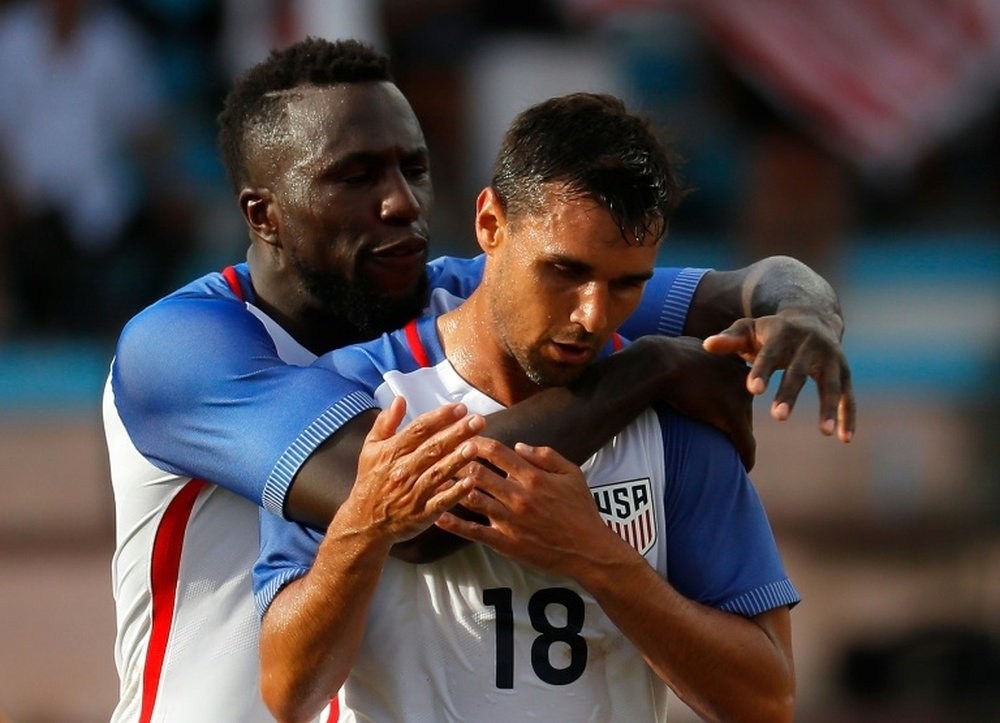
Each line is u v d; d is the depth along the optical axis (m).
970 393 36.09
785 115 39.50
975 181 45.62
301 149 14.25
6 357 38.72
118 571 14.81
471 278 14.91
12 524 35.16
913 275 43.97
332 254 14.30
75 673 29.42
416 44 40.84
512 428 12.22
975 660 30.47
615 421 12.35
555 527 11.75
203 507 14.27
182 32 39.16
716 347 12.46
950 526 34.03
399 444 11.47
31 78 36.84
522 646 12.36
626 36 40.78
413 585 12.46
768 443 38.53
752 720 12.40
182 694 14.41
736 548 12.61
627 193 11.53
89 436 38.38
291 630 12.05
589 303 11.66
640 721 12.67
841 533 35.09
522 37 41.03
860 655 30.53
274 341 14.57
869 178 43.25
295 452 12.62
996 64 37.50
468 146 41.06
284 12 36.47
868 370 41.28
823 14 37.62
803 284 13.51
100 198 37.22
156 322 13.91
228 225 39.31
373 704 12.59
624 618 11.97
